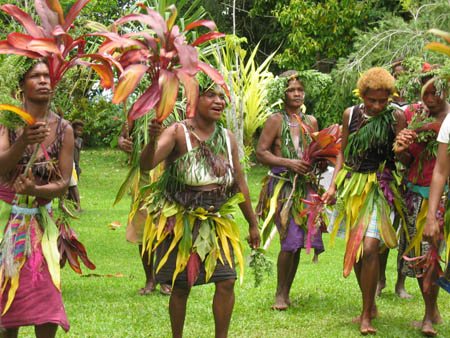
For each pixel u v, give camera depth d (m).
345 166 4.88
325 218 5.46
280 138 5.63
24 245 3.37
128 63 3.11
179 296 3.92
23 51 2.95
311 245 5.47
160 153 3.73
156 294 5.84
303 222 5.42
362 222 4.67
